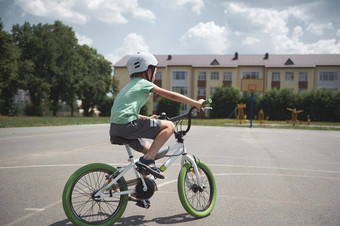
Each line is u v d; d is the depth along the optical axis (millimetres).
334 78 51219
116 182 3080
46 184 4684
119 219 3285
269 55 55688
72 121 25859
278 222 3250
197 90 55469
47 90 41469
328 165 7113
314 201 4055
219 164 6965
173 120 3338
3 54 34281
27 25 43031
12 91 39156
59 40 44438
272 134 17984
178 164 6723
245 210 3652
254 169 6402
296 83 52094
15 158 7098
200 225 3131
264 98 46469
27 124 19250
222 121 36719
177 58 57906
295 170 6371
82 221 2914
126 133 2957
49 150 8570
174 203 3904
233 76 53938
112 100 52438
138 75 3223
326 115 44094
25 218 3234
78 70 48188
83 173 2945
